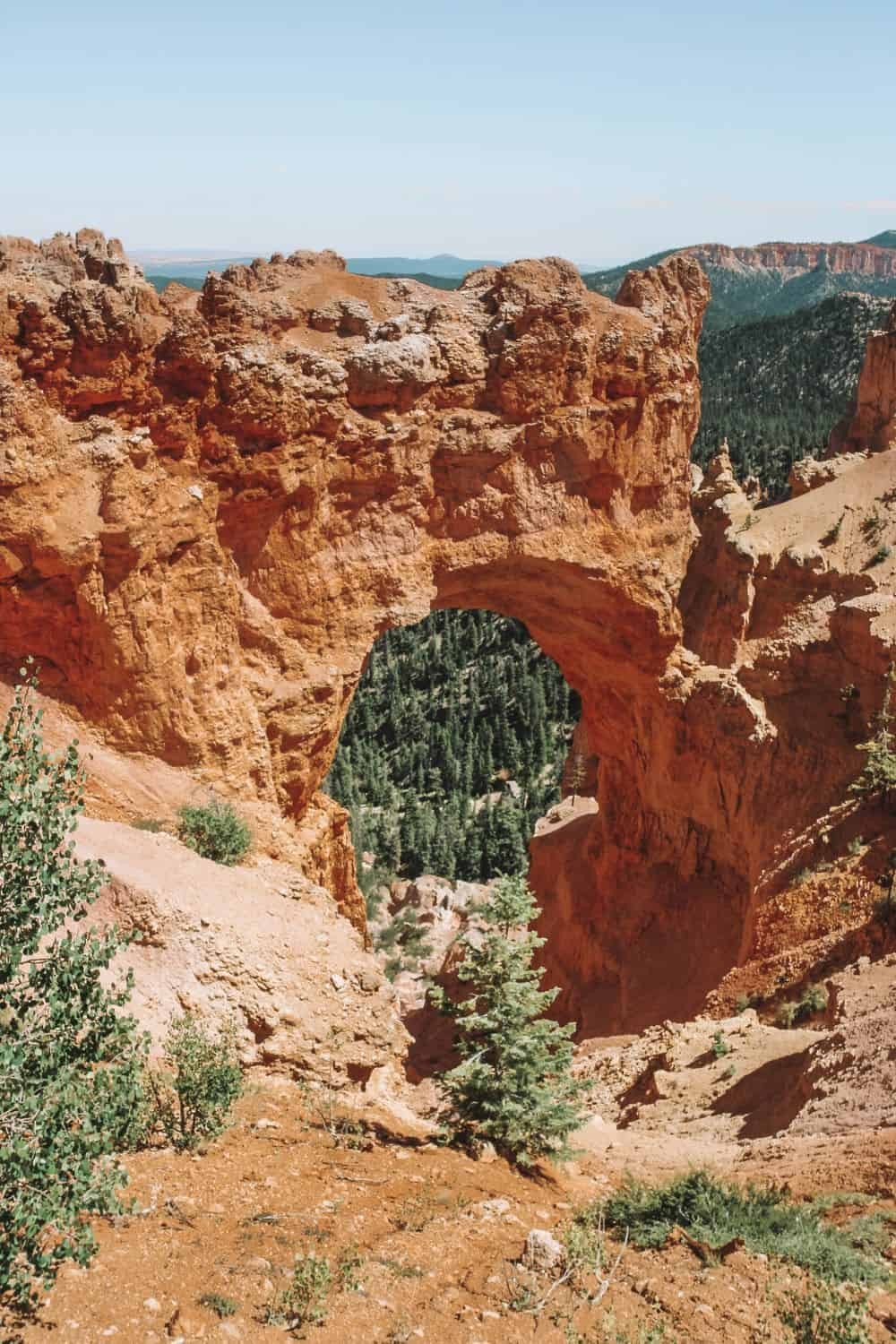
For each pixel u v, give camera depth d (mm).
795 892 36406
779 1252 15305
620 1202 17188
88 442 29547
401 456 36031
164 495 31172
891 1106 22031
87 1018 11195
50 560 28859
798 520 45938
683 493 42562
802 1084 25328
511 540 38406
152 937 21969
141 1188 15070
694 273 41375
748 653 43469
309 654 35281
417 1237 14734
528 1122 19594
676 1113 27719
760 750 40875
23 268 30375
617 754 48188
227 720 32406
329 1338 11914
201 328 31281
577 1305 13125
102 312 29422
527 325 37125
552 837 54500
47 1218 10109
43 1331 11250
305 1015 22391
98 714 30703
